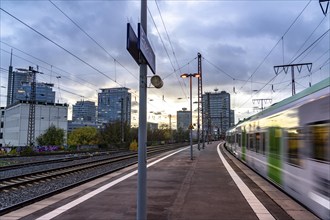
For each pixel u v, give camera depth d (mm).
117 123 73938
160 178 14953
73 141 76500
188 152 40594
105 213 8227
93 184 13719
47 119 87812
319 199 7441
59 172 19625
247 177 15641
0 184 15125
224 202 9531
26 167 23797
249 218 7723
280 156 11406
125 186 12508
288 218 7777
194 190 11617
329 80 7309
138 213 6051
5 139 96875
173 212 8328
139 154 6156
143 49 5930
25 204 9859
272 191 11625
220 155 33812
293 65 28641
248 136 21109
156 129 105125
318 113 7594
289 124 10164
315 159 7723
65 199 10016
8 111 96500
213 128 112312
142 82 6305
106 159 31203
